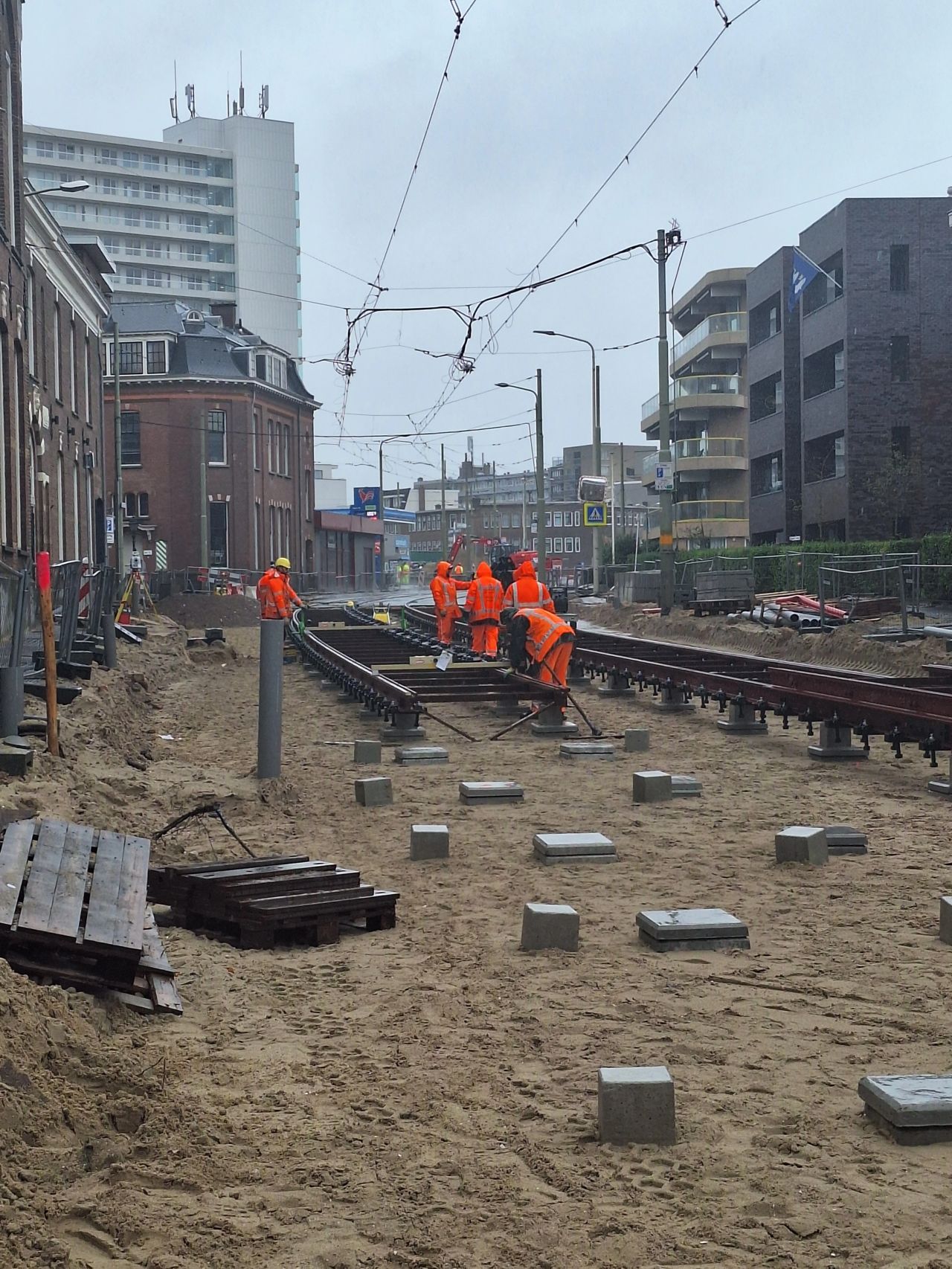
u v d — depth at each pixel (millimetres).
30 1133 4199
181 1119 4418
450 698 16891
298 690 23500
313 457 82438
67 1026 5078
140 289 132125
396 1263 3545
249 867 7602
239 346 73188
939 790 11547
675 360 81000
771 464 62844
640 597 48625
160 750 14812
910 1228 3658
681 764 13703
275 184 136125
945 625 28047
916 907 7461
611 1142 4285
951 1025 5398
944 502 49781
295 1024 5652
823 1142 4258
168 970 6109
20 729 12188
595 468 52969
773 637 31547
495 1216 3787
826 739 13984
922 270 49781
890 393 50062
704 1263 3508
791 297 52219
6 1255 3512
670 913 6957
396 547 141875
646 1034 5371
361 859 9172
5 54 28375
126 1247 3633
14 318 29500
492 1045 5289
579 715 18266
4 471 29078
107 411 70875
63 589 18641
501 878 8523
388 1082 4898
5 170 28531
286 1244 3635
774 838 9625
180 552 70625
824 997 5848
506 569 24500
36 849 6734
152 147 131250
